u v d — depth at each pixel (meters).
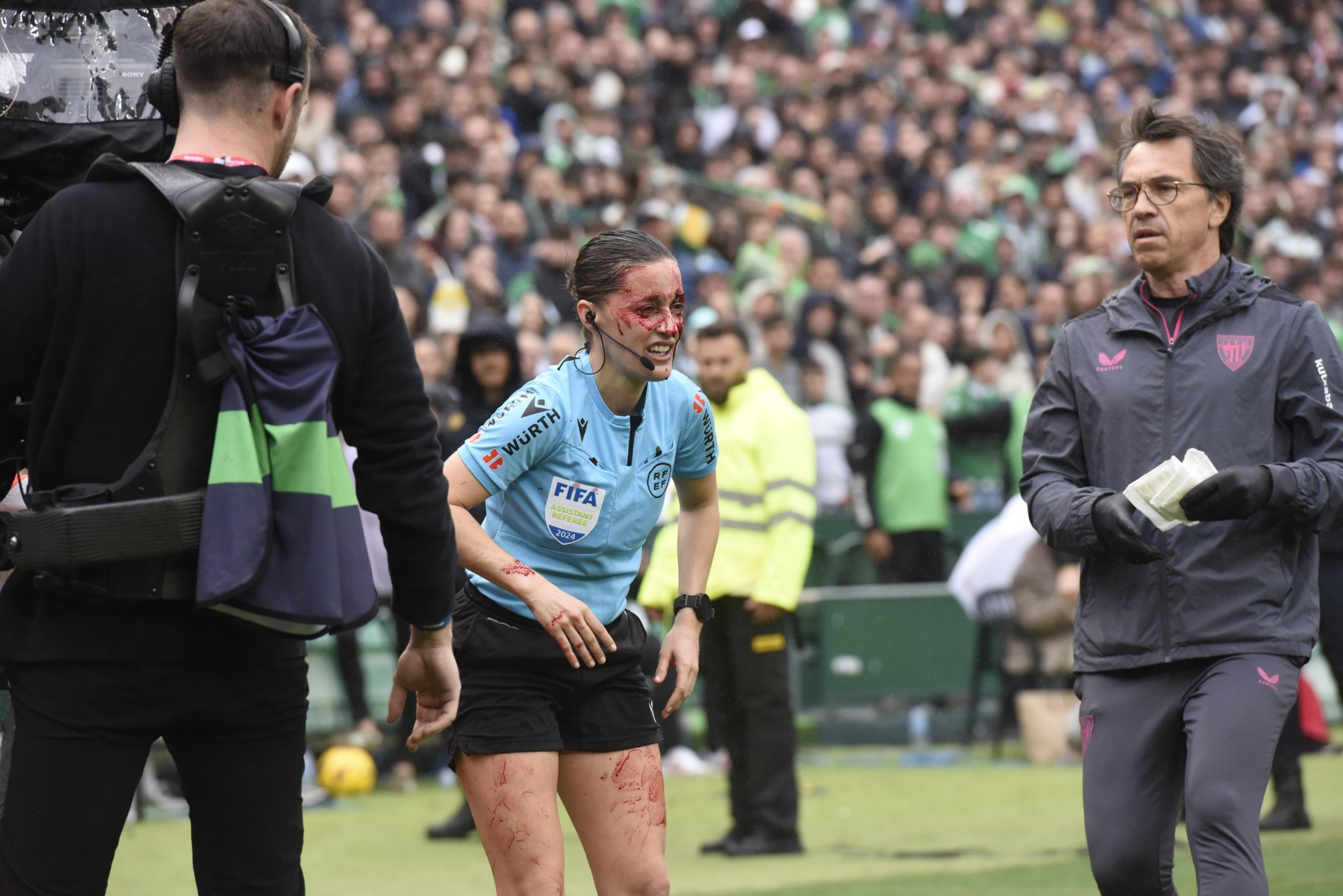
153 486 8.59
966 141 60.56
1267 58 73.81
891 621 36.22
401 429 9.33
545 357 38.25
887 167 55.59
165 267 8.67
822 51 60.69
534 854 11.73
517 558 12.34
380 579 26.61
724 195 49.62
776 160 54.38
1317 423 12.67
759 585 22.77
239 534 8.44
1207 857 11.75
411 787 30.30
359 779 29.45
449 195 43.09
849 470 37.84
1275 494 11.98
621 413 12.20
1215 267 13.16
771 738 23.14
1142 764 12.62
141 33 11.32
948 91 61.50
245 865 9.26
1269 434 12.79
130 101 11.30
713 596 22.98
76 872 8.71
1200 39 73.19
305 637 8.92
